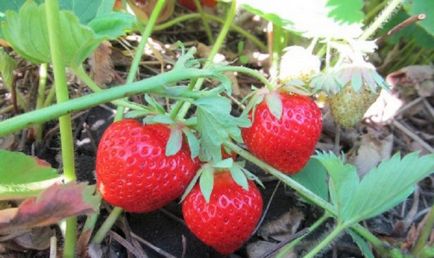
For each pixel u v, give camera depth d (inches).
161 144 6.0
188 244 7.2
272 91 6.7
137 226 7.2
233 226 6.3
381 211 6.8
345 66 7.3
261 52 10.7
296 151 6.7
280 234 7.6
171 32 10.9
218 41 8.2
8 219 5.4
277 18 7.9
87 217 6.7
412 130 10.1
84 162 7.7
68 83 8.7
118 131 6.1
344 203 6.7
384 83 7.2
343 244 7.7
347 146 9.3
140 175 5.9
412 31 10.7
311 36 8.1
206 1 10.8
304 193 7.0
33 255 6.7
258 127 6.7
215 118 6.0
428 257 7.2
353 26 8.0
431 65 11.1
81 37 5.6
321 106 9.2
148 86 5.7
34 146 7.9
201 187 6.1
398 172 6.6
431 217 7.3
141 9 9.7
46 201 5.3
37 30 5.7
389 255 7.2
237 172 6.2
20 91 8.7
